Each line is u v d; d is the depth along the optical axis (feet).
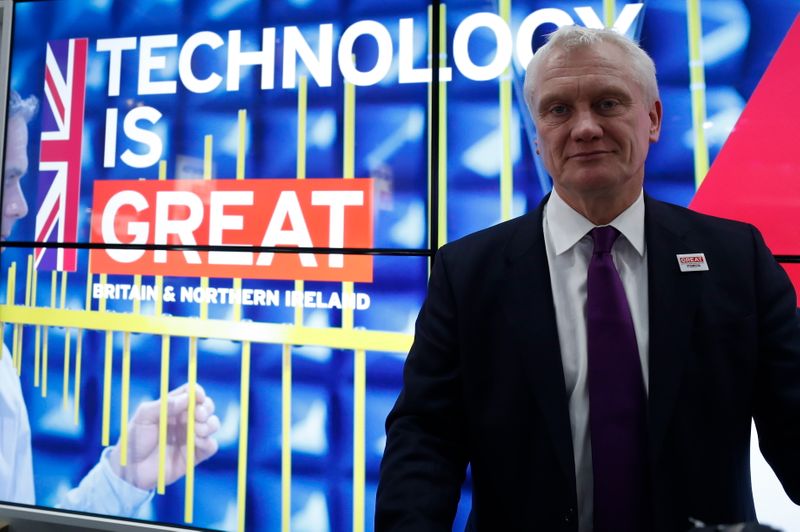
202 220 5.22
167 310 5.22
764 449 2.59
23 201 5.54
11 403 5.38
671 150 4.46
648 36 4.51
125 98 5.44
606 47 2.49
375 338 4.86
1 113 5.60
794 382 2.35
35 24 5.65
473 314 2.69
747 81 4.37
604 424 2.39
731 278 2.52
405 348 4.80
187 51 5.34
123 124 5.42
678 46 4.47
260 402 5.01
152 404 5.18
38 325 5.41
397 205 4.88
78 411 5.28
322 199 5.01
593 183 2.47
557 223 2.77
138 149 5.38
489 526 2.60
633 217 2.68
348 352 4.90
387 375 4.83
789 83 4.32
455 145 4.80
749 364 2.42
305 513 4.88
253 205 5.14
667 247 2.59
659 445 2.31
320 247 4.99
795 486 2.39
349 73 5.01
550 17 4.68
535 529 2.44
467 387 2.65
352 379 4.88
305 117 5.08
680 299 2.48
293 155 5.09
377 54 4.98
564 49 2.52
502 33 4.76
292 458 4.93
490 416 2.58
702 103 4.42
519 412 2.51
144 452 5.15
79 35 5.57
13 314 5.46
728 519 2.35
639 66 2.52
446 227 4.78
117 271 5.33
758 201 4.32
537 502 2.44
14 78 5.65
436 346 2.74
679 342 2.41
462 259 2.84
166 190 5.30
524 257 2.70
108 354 5.28
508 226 2.90
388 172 4.90
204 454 5.07
